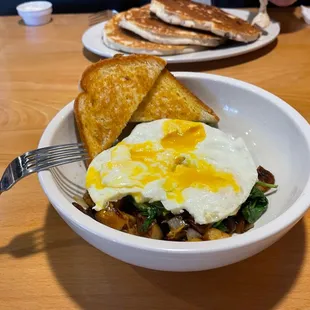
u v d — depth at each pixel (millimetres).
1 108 417
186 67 489
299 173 253
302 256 243
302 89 430
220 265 200
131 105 297
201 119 313
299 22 604
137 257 196
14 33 618
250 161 263
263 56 510
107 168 249
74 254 251
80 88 306
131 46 483
